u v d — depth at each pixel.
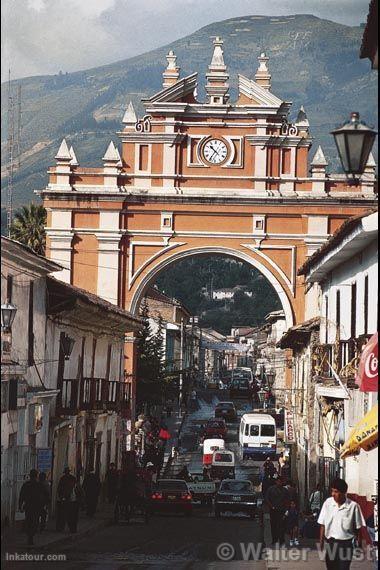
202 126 73.75
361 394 38.50
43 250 86.38
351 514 22.05
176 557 33.91
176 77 74.12
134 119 73.94
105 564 30.47
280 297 72.94
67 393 49.53
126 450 70.75
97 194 72.94
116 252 73.06
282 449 94.38
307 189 73.44
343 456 30.36
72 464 51.81
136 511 56.69
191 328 180.88
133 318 64.56
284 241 73.25
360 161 19.42
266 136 73.12
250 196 72.88
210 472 82.31
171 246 73.19
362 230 34.34
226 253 73.38
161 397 91.94
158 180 73.62
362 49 29.11
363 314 39.06
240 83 74.06
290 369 77.06
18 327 40.47
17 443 40.22
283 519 37.91
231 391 153.88
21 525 40.00
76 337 52.69
